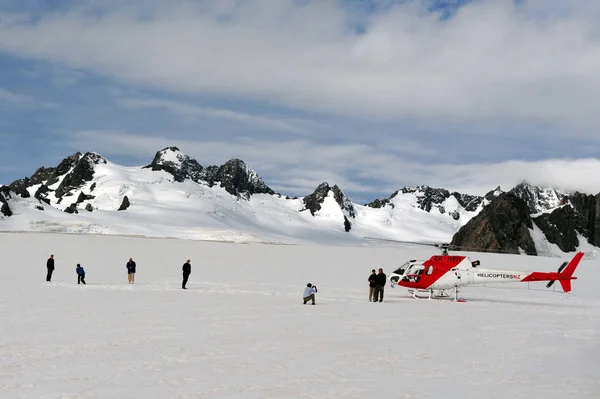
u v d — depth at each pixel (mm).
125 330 23672
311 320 27719
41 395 14281
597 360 19438
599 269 92250
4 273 54844
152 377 16219
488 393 15172
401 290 51344
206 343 21219
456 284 42312
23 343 20609
